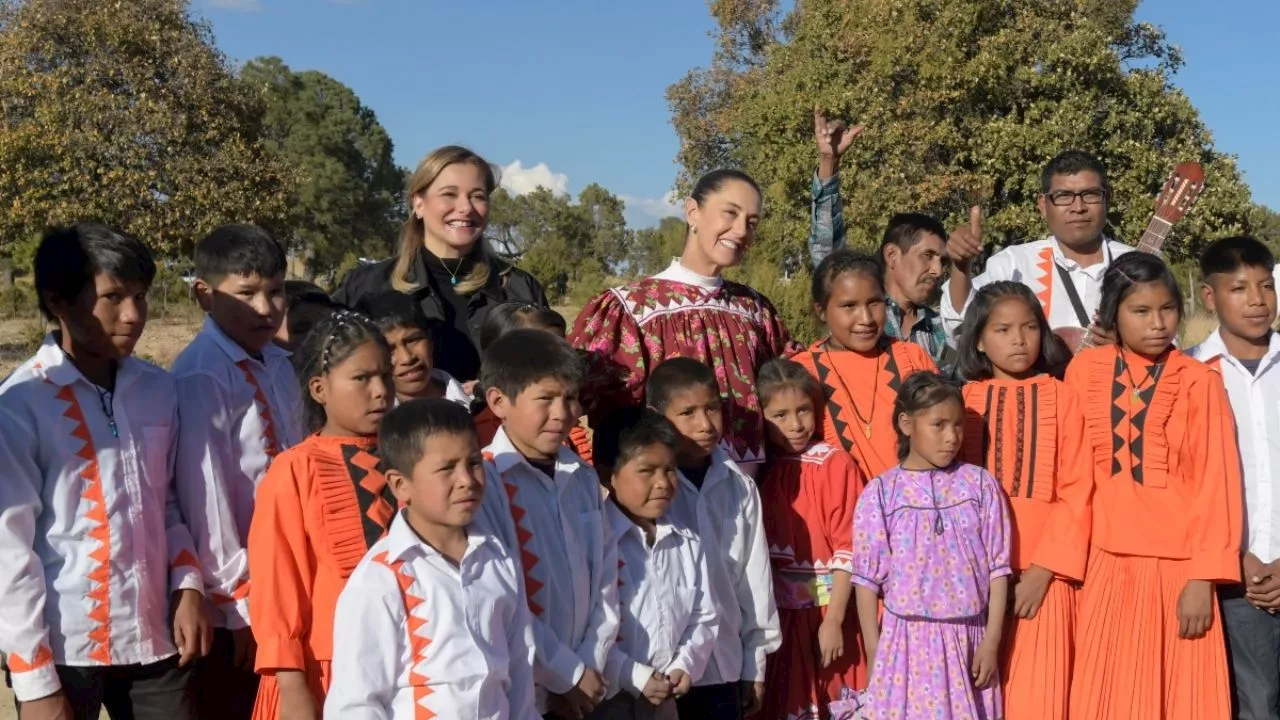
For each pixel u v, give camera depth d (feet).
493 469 11.21
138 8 65.46
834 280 14.62
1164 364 13.71
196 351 12.15
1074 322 16.79
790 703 13.98
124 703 11.34
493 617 10.08
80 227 10.64
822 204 18.10
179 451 11.70
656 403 12.71
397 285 14.84
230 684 12.08
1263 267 14.11
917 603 13.33
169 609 11.44
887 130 66.23
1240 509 13.37
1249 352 14.42
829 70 71.61
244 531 12.01
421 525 10.02
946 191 64.85
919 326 17.33
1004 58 64.39
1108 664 13.52
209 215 64.28
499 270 15.81
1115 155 63.46
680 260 14.42
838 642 13.70
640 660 11.89
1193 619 13.21
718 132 110.73
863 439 14.46
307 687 10.41
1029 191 63.82
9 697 18.17
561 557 11.36
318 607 10.55
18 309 93.30
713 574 12.78
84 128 61.87
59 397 10.68
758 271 56.18
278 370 12.74
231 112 68.08
